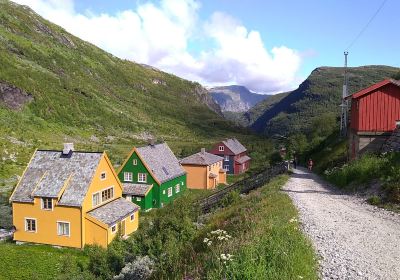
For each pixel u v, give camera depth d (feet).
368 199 75.41
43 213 116.16
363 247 45.39
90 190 118.11
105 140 383.86
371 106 114.73
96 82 618.44
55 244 115.75
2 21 578.66
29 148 256.73
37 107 385.29
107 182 128.88
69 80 529.04
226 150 289.74
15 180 187.42
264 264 31.45
